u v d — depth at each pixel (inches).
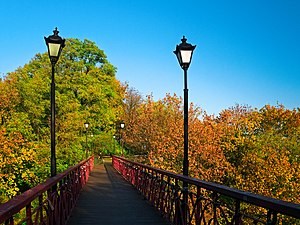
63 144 912.3
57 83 1048.8
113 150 1389.0
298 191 792.3
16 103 860.6
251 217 139.0
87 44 1286.9
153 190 373.1
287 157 853.2
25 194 150.0
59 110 943.0
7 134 774.5
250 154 840.3
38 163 828.6
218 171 726.5
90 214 328.8
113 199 429.1
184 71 284.2
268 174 789.9
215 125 830.5
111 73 1365.7
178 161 729.0
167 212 293.0
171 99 879.7
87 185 603.8
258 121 965.2
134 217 313.9
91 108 1188.5
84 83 1157.1
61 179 252.1
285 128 1040.2
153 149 810.2
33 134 872.9
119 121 1402.6
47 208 197.6
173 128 753.0
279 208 113.3
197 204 206.2
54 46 295.7
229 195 154.9
